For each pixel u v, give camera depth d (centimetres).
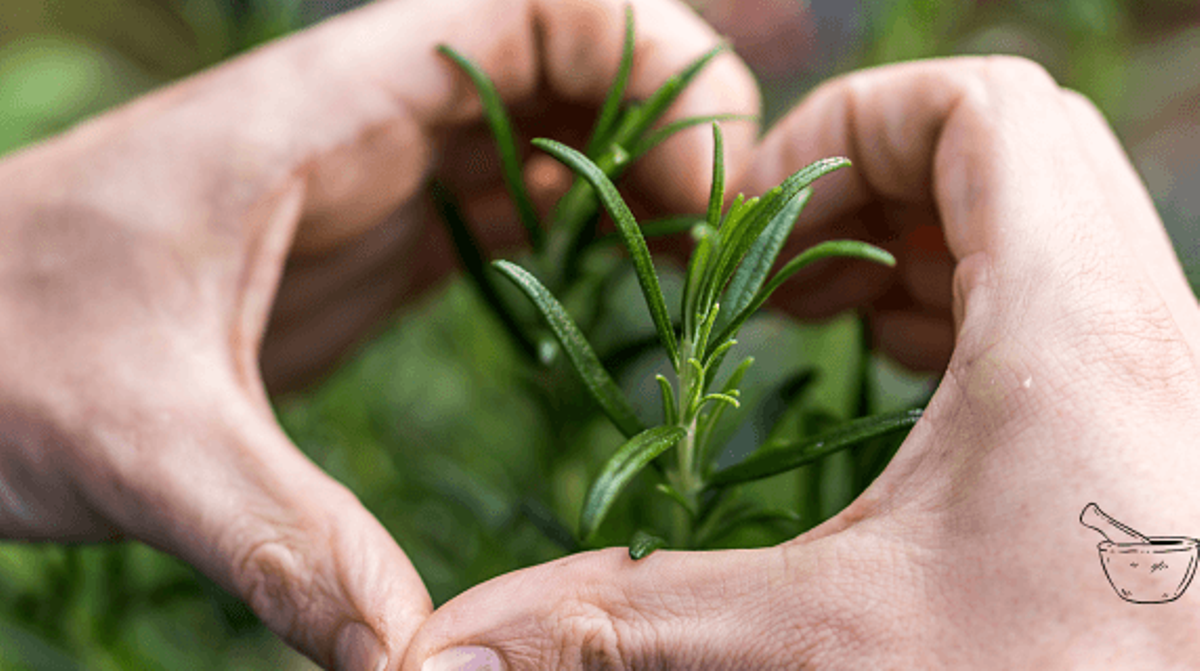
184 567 49
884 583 36
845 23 77
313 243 46
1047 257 37
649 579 37
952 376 37
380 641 37
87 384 41
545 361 42
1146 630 34
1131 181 41
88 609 48
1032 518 35
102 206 42
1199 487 34
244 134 43
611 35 46
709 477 39
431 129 46
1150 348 36
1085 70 60
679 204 47
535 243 44
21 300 42
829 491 48
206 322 42
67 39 95
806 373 43
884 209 47
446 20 45
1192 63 79
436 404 65
